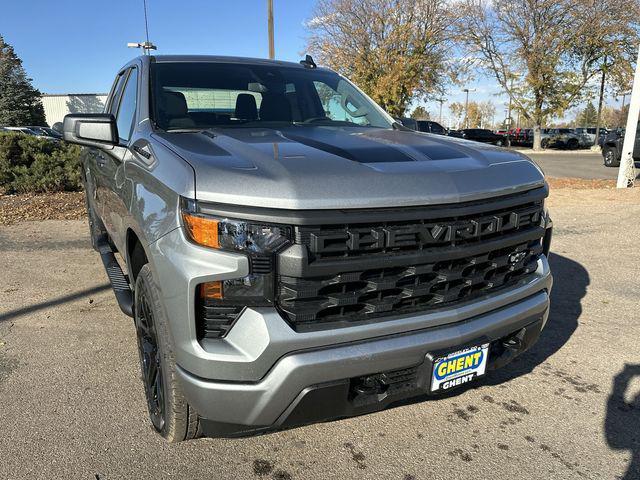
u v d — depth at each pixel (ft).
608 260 20.25
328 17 104.17
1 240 22.58
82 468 8.04
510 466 8.27
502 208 8.22
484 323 7.97
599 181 48.34
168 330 7.11
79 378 10.77
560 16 112.78
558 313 14.75
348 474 8.05
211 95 11.08
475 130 138.51
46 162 34.65
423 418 9.59
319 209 6.62
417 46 100.73
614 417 9.66
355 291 7.06
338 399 7.00
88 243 22.06
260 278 6.61
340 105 12.53
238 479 7.89
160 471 8.02
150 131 9.62
